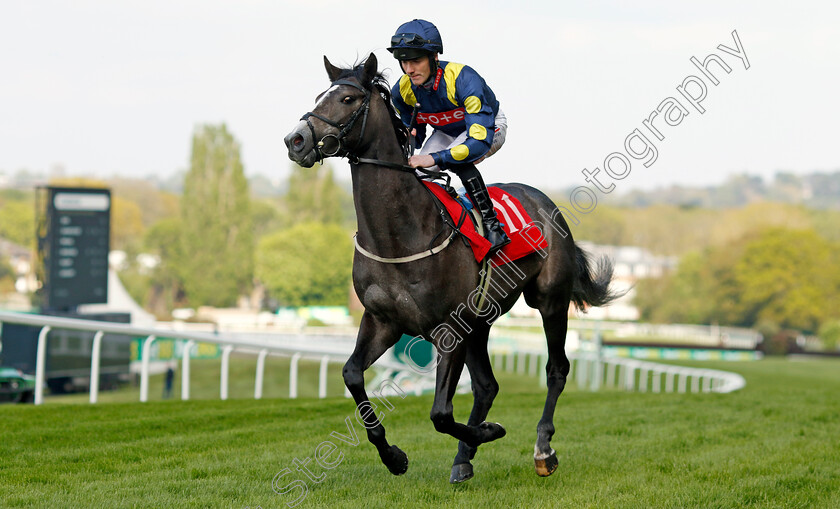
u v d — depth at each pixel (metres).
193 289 52.28
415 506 3.78
